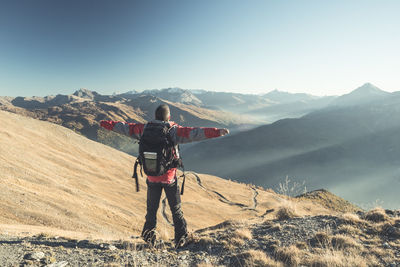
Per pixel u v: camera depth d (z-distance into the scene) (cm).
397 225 415
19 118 8175
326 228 435
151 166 297
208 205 5825
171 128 302
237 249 372
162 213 4031
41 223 2552
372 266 291
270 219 608
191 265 309
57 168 5841
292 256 317
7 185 3225
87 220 3186
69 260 289
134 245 376
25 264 260
